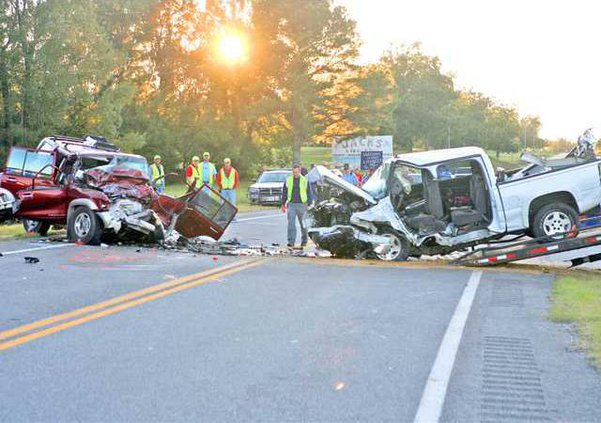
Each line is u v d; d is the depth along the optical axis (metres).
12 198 24.70
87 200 21.22
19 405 6.96
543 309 12.11
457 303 12.62
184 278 15.16
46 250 19.92
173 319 10.96
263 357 8.78
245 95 84.00
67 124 61.25
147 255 19.31
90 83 61.81
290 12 77.31
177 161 85.31
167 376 7.95
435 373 8.16
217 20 85.56
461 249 19.31
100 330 10.16
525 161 19.64
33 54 56.72
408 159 18.80
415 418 6.71
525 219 18.34
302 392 7.43
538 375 8.16
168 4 87.81
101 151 24.05
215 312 11.55
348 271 16.73
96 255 19.00
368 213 18.80
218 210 23.67
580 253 17.64
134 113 84.69
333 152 83.50
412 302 12.68
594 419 6.77
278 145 100.94
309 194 23.27
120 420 6.58
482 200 18.48
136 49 86.94
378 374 8.10
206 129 83.44
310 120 79.19
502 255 17.58
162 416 6.69
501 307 12.30
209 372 8.12
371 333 10.15
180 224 23.38
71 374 7.99
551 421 6.71
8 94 57.28
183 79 89.31
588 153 19.20
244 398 7.22
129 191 21.86
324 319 11.09
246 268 17.00
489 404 7.16
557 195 18.48
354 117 80.56
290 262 18.34
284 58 78.69
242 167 91.69
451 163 18.56
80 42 59.69
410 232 18.69
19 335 9.79
